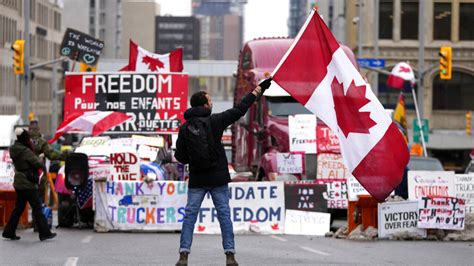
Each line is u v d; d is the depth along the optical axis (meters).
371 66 75.19
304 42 28.08
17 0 153.00
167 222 34.03
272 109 43.84
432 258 25.00
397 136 28.58
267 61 45.91
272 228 34.41
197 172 21.20
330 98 28.17
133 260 23.83
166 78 42.66
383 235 31.52
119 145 38.69
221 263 23.09
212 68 105.75
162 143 39.28
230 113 21.34
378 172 28.55
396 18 119.19
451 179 33.06
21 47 70.25
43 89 183.88
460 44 119.62
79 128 39.34
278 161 41.16
